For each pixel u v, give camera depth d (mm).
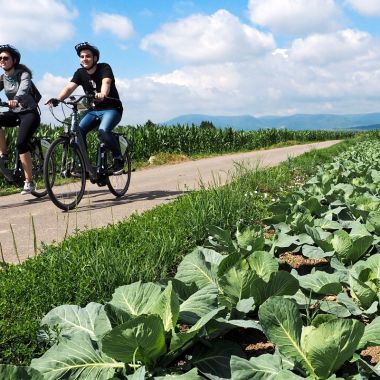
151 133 20578
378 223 4074
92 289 3123
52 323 2467
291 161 11875
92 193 9086
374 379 2039
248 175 7961
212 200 5508
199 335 2229
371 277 2875
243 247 3791
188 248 4355
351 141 32406
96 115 7246
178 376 1942
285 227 4289
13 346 2406
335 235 3588
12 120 7617
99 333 2133
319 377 1944
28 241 5320
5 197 9219
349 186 6266
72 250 3809
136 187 10133
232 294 2611
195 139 24656
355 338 1864
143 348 1983
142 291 2369
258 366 1996
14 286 3047
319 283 2906
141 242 4059
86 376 2012
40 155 8180
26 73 7426
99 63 7121
